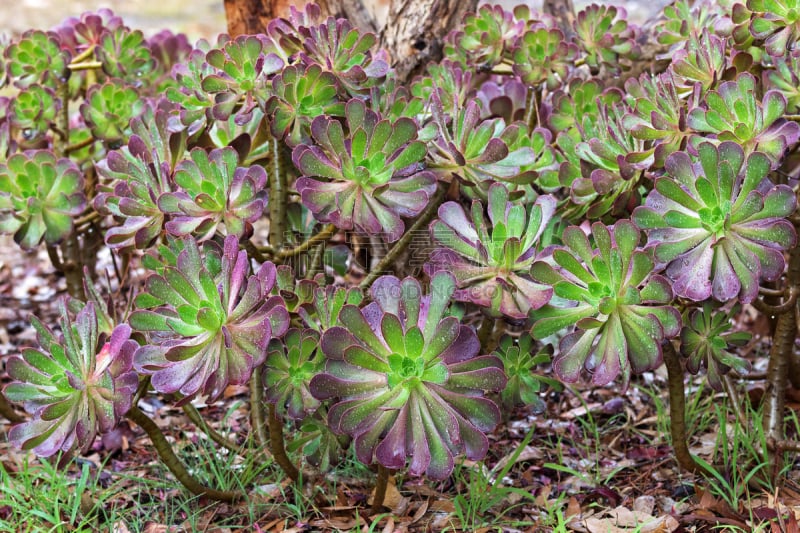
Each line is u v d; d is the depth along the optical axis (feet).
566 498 6.60
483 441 5.68
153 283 5.79
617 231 5.69
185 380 5.67
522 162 6.09
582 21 7.16
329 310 6.08
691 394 7.45
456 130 6.06
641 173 6.18
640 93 6.55
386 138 5.82
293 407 6.07
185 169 5.98
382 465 5.87
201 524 6.45
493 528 6.31
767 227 5.68
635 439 7.13
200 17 23.31
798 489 6.46
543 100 7.38
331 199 5.83
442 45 7.47
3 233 6.72
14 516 6.43
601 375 5.74
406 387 5.68
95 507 6.47
